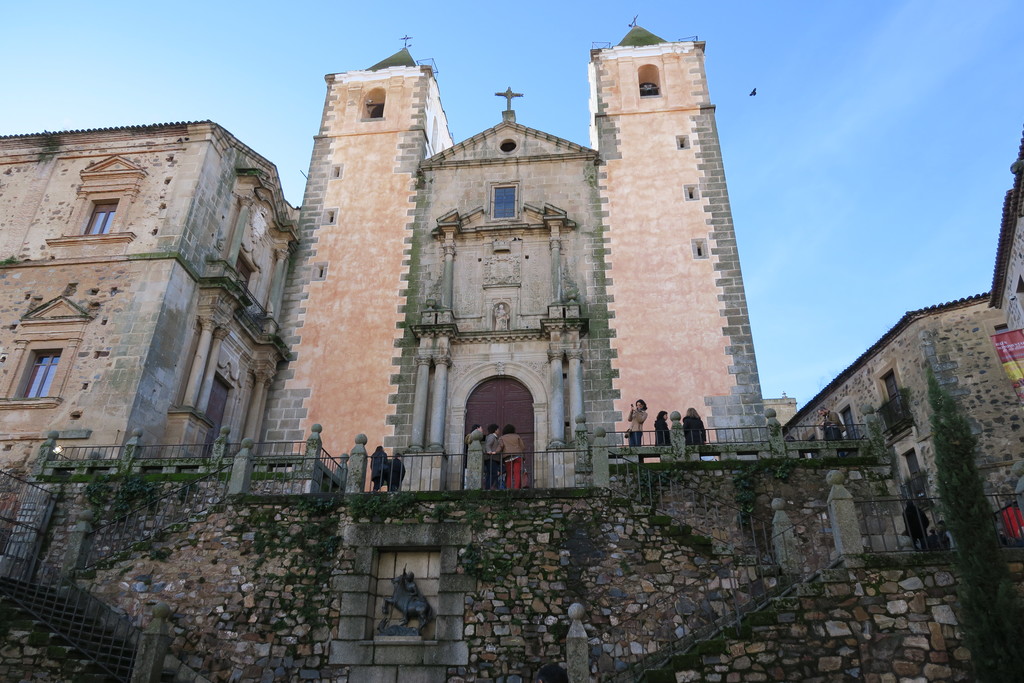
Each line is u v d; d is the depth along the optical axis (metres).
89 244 20.03
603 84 26.95
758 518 14.77
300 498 13.86
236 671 12.23
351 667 12.12
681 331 21.84
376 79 28.69
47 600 12.63
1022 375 15.93
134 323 18.56
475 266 23.45
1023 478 10.79
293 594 12.88
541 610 12.26
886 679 9.63
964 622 9.15
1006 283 18.20
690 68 26.94
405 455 16.69
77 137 21.88
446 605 12.50
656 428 18.53
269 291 23.75
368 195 25.78
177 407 18.67
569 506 13.20
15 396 18.08
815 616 10.05
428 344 21.72
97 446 16.88
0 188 21.61
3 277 19.89
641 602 12.15
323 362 22.78
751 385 20.88
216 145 21.88
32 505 15.54
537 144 25.81
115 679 11.08
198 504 15.32
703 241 23.27
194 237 20.44
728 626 10.19
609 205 24.19
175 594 13.00
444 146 32.69
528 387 21.25
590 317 22.25
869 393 24.23
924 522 13.45
